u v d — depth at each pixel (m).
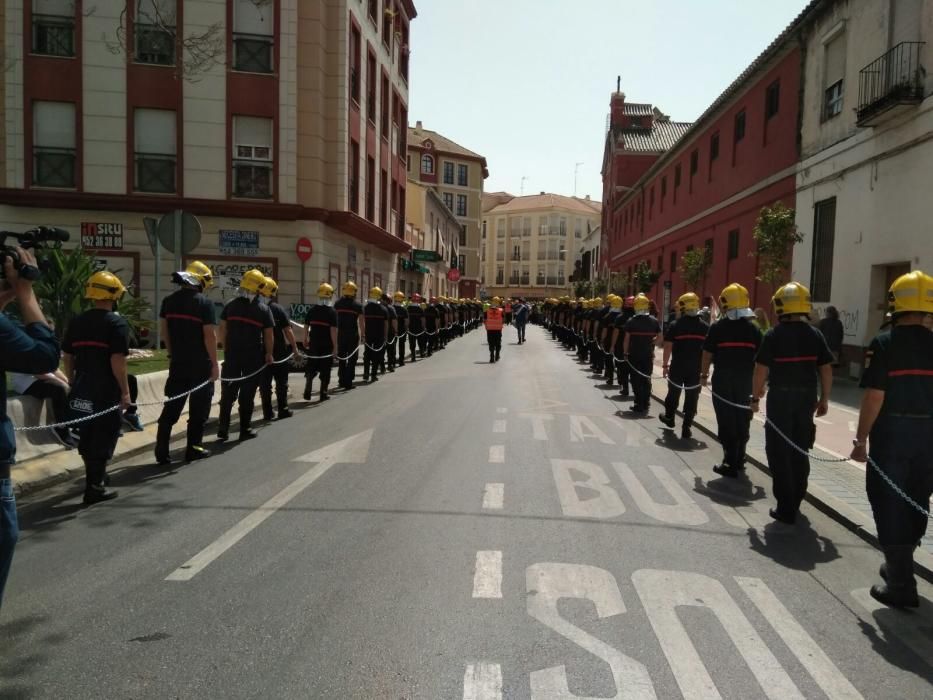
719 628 3.86
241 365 8.85
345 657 3.46
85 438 6.05
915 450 4.27
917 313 4.36
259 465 7.49
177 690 3.17
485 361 21.59
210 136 20.88
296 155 21.45
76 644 3.59
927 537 5.38
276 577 4.45
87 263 11.43
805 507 6.43
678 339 9.67
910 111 13.98
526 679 3.28
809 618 4.04
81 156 20.44
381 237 28.16
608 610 4.04
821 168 17.72
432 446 8.49
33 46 20.23
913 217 13.91
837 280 16.88
